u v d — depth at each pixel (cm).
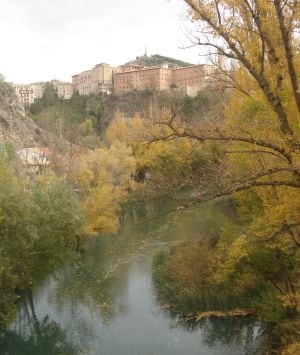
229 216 2944
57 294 2381
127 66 12381
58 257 2214
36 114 12094
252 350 1598
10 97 7869
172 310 2016
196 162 905
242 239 1570
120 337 1816
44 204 2170
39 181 2467
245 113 1009
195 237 2970
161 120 836
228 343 1697
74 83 13538
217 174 833
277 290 1734
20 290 2391
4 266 1752
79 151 4147
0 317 1870
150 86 8056
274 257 1550
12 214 1834
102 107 9819
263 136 879
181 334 1806
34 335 1906
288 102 923
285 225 936
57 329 1942
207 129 832
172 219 3744
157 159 3847
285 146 805
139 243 3191
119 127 5144
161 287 2264
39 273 2219
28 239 1948
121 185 4062
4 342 1867
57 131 8388
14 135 6694
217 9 807
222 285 1988
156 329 1867
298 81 865
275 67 823
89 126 7556
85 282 2520
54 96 13112
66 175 3616
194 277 2170
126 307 2127
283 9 802
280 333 1545
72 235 2308
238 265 1655
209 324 1852
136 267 2691
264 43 827
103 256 2966
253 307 1834
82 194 3609
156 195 835
